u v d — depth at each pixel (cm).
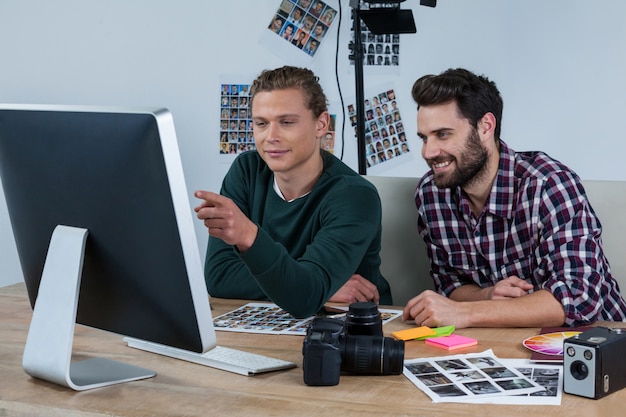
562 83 318
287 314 180
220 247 207
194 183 342
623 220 208
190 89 338
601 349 122
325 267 175
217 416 118
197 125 339
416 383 130
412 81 326
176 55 337
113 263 128
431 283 225
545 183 191
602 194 210
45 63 345
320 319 137
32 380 136
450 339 154
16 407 125
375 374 135
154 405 123
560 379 131
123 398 126
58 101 346
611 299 195
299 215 199
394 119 328
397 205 227
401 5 323
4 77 348
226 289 200
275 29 329
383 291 217
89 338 161
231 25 332
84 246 129
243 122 336
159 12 336
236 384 132
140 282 126
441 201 209
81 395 128
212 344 126
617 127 315
